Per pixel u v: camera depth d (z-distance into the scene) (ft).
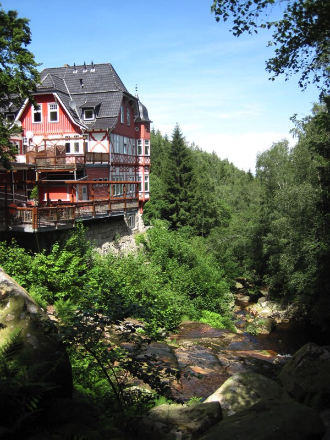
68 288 58.80
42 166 87.04
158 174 234.79
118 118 109.81
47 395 12.84
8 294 15.23
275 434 12.32
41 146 96.89
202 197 159.84
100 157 98.37
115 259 77.36
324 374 23.32
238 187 257.34
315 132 81.56
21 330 14.08
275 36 29.04
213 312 83.87
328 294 73.31
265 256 110.22
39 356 13.52
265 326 83.15
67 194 90.89
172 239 102.12
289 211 86.89
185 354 45.96
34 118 102.58
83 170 92.17
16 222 58.95
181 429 15.85
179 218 157.07
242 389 21.45
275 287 106.52
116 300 17.30
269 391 21.66
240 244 115.65
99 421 13.01
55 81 104.01
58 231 67.87
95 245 83.41
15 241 58.85
